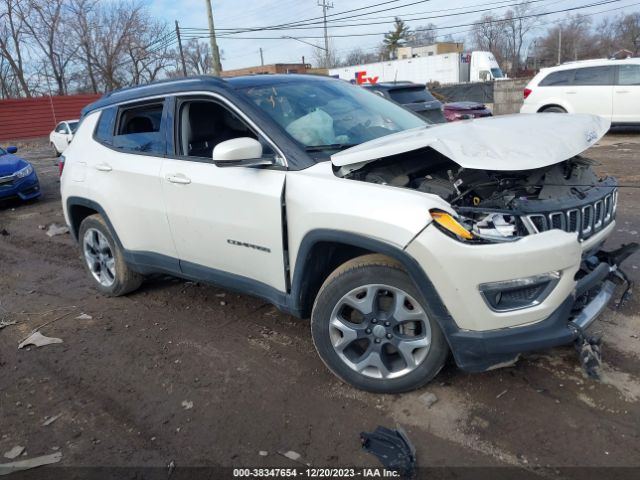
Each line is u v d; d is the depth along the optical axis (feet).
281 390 10.48
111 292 15.84
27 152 78.23
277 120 11.07
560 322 8.61
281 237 10.36
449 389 9.96
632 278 14.11
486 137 9.42
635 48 206.69
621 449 8.18
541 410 9.19
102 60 129.29
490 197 9.36
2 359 12.67
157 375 11.42
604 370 10.14
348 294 9.65
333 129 11.57
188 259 12.75
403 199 8.73
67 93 132.77
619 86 41.34
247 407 10.03
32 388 11.28
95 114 15.28
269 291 11.16
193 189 11.78
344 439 8.95
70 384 11.35
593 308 9.30
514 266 8.19
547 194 9.51
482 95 80.64
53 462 8.91
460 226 8.31
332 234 9.33
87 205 14.96
